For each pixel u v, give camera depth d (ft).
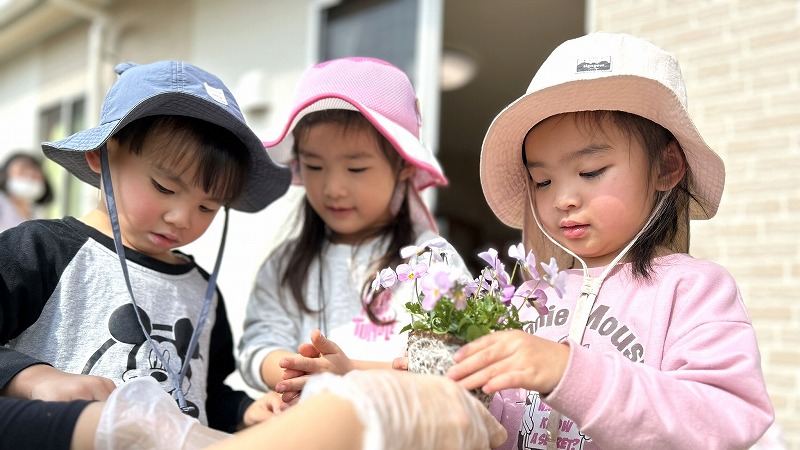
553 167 3.62
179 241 4.25
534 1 14.28
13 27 19.39
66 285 3.93
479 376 2.64
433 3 11.14
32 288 3.77
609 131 3.51
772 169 7.92
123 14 16.62
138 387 2.57
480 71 18.51
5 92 21.71
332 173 5.07
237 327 11.18
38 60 20.35
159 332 4.18
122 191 4.09
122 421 2.39
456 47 17.03
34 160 14.37
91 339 3.92
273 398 4.31
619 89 3.44
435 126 11.00
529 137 3.79
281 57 13.02
